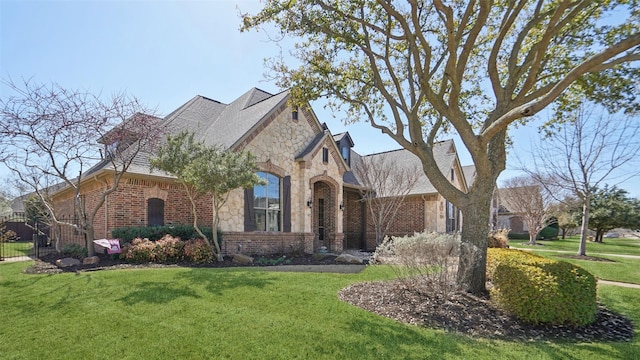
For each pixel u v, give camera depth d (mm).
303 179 17266
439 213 22406
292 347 5035
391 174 21938
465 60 8016
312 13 9750
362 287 8781
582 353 5102
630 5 8164
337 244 18969
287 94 16625
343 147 23031
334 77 11211
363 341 5293
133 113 12883
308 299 7418
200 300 7125
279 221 16469
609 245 29953
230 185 11781
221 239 13719
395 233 23328
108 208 13336
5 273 9867
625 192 32062
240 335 5402
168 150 11922
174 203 14367
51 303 6855
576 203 22109
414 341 5348
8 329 5582
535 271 6590
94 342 5113
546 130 11656
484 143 7852
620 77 8930
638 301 8438
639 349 5297
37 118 11438
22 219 22562
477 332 5910
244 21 9680
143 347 4961
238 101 20984
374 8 9930
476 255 8039
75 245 15789
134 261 11492
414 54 8312
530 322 6367
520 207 31094
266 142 15961
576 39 9430
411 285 7984
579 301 6281
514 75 8773
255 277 9297
